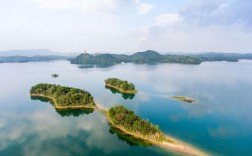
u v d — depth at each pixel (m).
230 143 120.25
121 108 147.62
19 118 159.00
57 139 123.88
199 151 110.50
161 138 119.62
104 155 107.06
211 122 151.38
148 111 174.38
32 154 107.38
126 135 125.81
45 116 163.50
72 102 178.38
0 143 118.81
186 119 156.50
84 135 129.25
